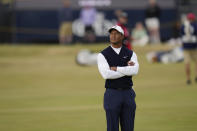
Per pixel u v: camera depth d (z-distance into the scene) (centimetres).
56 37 9950
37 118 4125
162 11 10031
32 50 9362
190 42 6150
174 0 10069
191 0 10050
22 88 6406
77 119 4034
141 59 8581
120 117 2698
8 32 9956
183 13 10031
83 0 9912
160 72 7469
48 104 4981
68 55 9006
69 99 5322
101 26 9919
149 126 3653
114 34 2669
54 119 4062
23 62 8456
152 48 9175
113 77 2605
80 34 10006
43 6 9819
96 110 4503
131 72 2619
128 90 2659
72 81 6975
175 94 5441
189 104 4694
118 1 9938
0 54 9150
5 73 7631
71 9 9769
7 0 9819
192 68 7638
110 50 2686
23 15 9856
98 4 9900
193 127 3578
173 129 3519
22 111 4538
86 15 9744
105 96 2653
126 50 2706
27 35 9944
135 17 9956
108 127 2650
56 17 9850
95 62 8231
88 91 6012
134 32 9594
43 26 9875
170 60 8375
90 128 3634
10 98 5509
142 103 4853
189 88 5909
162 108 4494
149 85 6350
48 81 6994
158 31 9969
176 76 7094
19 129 3653
